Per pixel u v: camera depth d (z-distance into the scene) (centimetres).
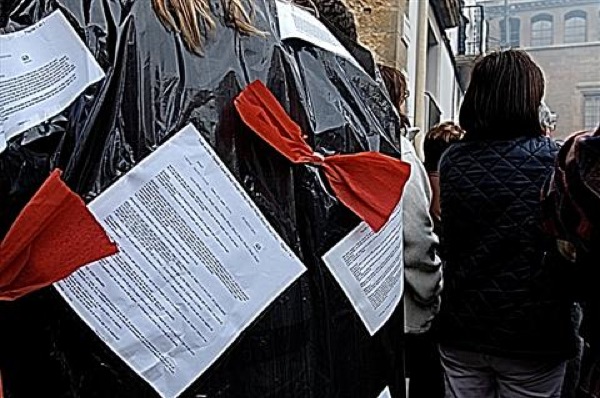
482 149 199
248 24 84
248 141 78
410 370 261
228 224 75
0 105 65
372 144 99
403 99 210
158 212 71
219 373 74
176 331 71
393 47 412
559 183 144
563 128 2481
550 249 178
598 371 149
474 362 205
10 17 69
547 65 2525
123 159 70
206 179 74
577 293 163
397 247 102
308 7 117
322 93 92
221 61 79
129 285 69
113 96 71
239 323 75
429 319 206
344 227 87
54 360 66
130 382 69
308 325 82
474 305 196
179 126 73
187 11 77
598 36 2591
